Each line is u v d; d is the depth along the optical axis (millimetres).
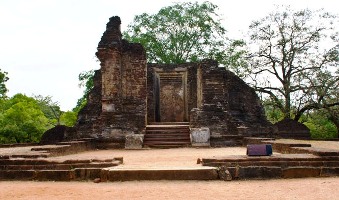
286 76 28547
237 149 15344
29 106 31656
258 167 7918
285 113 27766
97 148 17562
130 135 17125
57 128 20156
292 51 28109
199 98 20531
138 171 7773
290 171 7984
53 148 11156
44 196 6410
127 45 19312
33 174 8195
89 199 6105
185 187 6953
